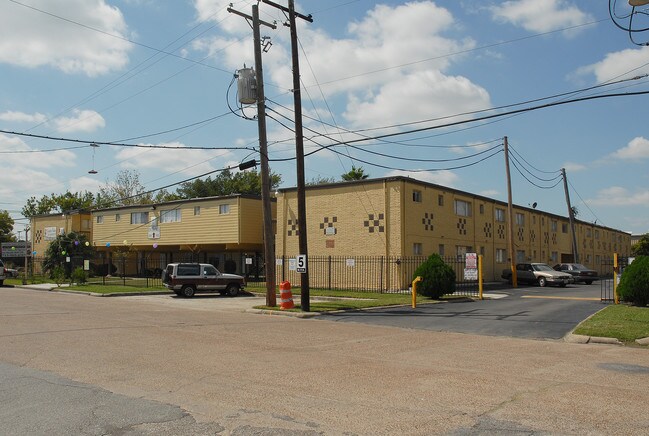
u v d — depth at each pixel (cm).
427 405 684
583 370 915
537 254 4806
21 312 1831
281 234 3419
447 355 1066
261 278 4025
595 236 6494
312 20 2078
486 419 624
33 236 5622
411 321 1661
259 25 2117
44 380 824
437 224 3297
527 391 758
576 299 2431
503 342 1256
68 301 2394
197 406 679
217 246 4088
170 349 1107
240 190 6981
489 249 3969
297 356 1041
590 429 586
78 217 5238
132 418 628
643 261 1928
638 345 1211
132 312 1891
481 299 2478
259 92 2117
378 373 881
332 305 2112
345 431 581
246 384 800
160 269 4728
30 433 574
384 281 2966
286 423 609
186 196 7112
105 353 1056
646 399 712
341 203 3172
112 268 5056
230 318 1748
